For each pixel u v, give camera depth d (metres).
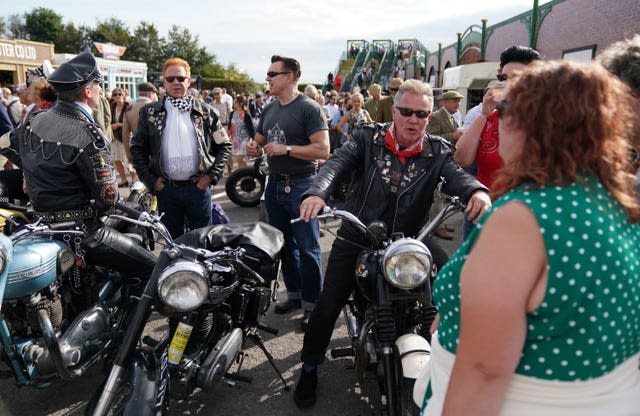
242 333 2.80
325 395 3.03
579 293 1.02
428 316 2.33
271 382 3.16
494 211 1.09
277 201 3.96
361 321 2.82
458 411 1.08
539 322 1.05
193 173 3.99
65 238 2.83
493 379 1.05
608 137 1.08
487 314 1.03
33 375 2.62
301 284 3.88
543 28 11.36
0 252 2.28
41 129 2.82
